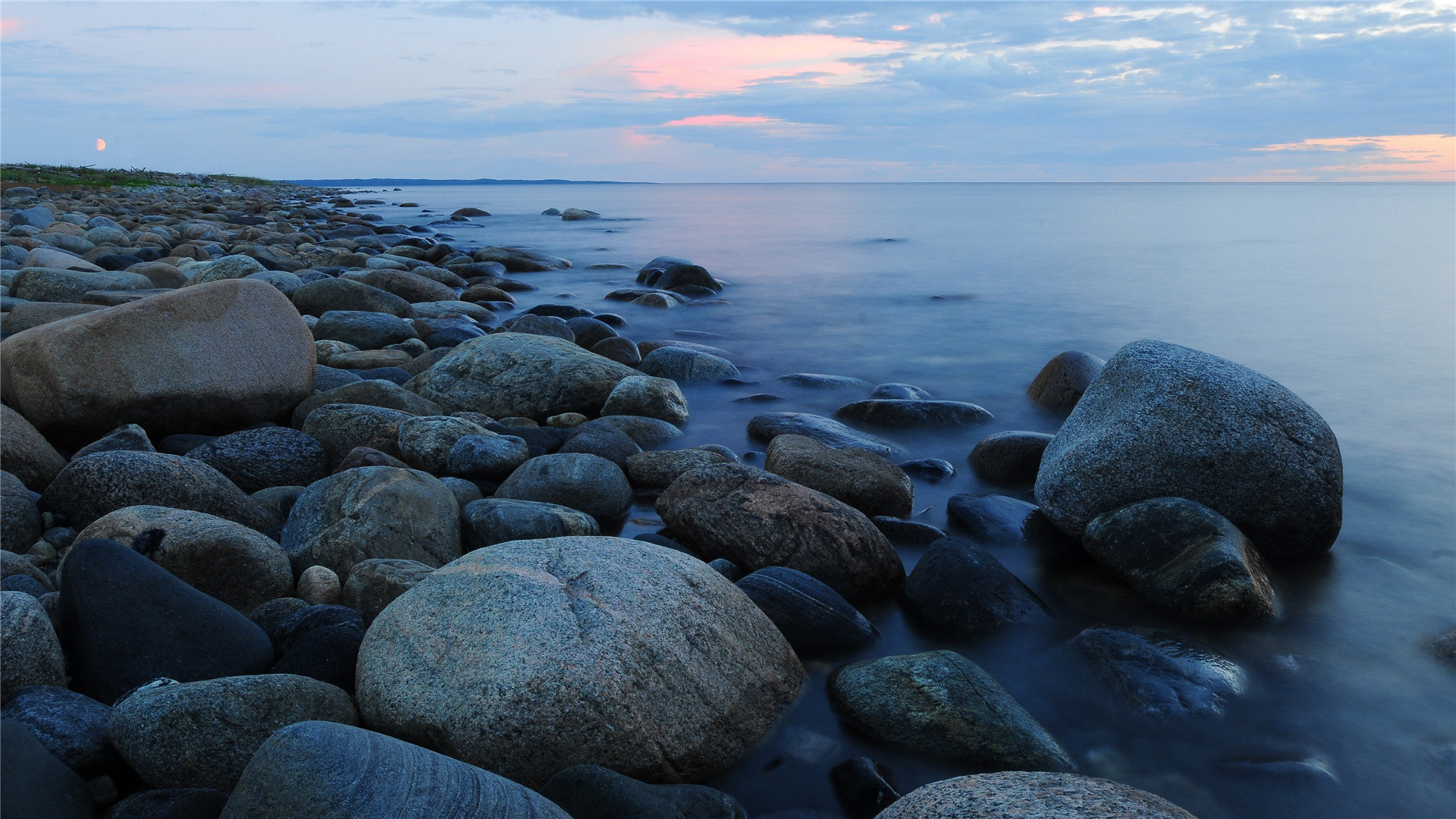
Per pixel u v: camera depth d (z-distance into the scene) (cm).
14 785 236
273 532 488
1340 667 398
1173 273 1909
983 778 261
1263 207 5612
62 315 799
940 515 581
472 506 501
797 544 461
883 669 355
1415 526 566
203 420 645
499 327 1130
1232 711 360
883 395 859
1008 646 412
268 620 380
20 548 443
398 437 617
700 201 7156
